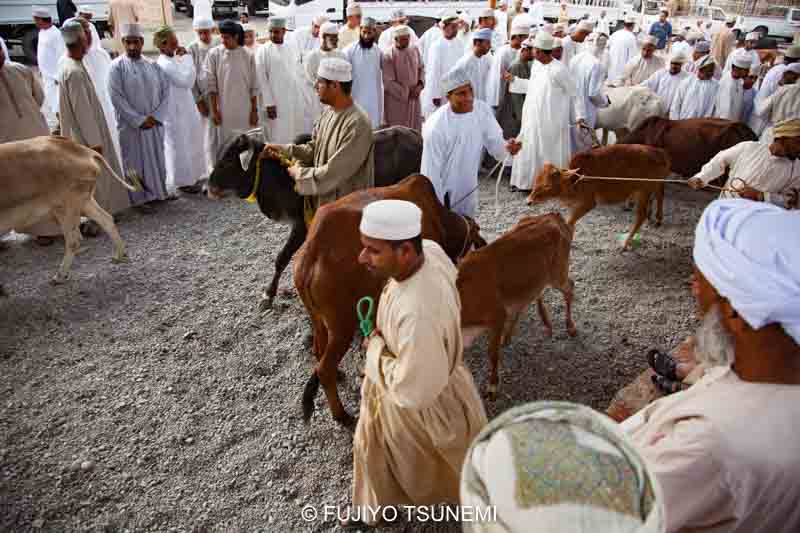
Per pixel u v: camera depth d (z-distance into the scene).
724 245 1.28
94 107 6.45
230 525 3.11
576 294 5.48
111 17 12.71
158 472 3.43
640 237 6.71
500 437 1.08
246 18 12.95
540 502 0.97
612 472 0.99
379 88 8.57
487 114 4.58
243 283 5.61
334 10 14.95
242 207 7.53
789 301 1.14
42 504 3.20
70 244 5.49
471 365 4.41
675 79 9.05
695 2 19.94
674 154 7.39
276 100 8.34
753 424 1.21
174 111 7.52
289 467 3.48
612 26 18.25
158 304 5.21
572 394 4.13
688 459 1.24
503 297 3.80
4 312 5.04
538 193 5.70
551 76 7.41
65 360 4.43
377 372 2.35
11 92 6.14
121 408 3.94
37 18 8.98
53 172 5.16
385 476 2.70
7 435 3.68
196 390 4.13
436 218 3.86
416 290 2.18
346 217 3.38
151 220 7.05
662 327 4.96
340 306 3.39
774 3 18.94
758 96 8.75
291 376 4.30
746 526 1.27
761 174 4.68
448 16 9.09
